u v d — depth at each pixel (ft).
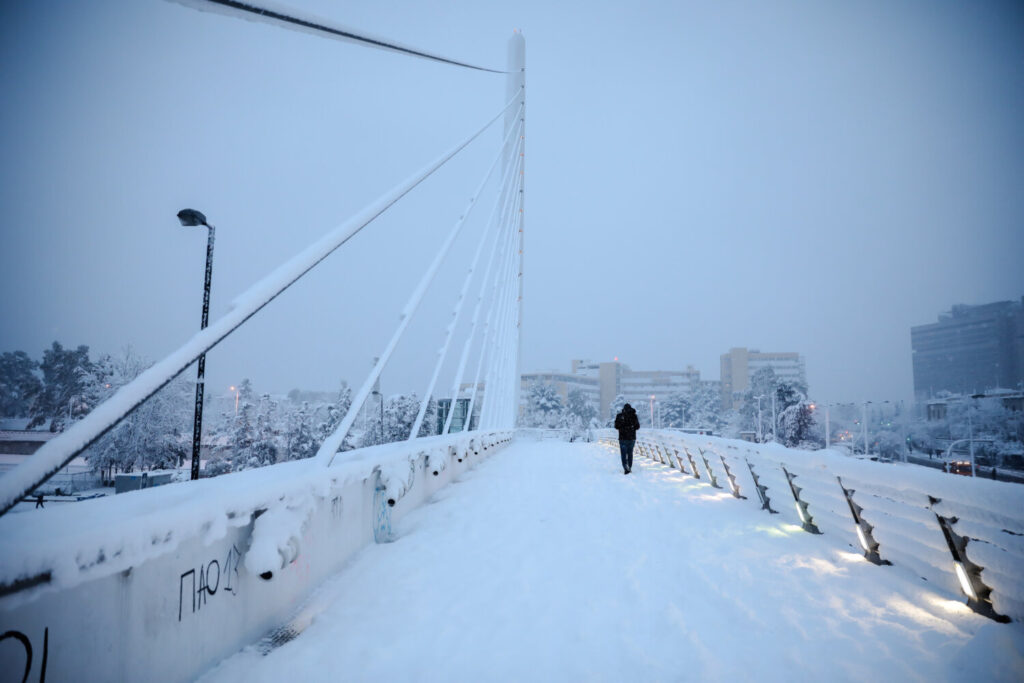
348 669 8.06
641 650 8.54
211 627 8.09
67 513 6.58
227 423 164.25
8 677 5.07
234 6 9.91
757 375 322.14
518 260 107.24
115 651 6.31
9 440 121.49
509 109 106.42
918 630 8.74
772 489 19.24
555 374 426.51
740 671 7.76
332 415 181.06
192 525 7.14
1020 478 136.98
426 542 16.05
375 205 11.63
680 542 15.40
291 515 9.75
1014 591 8.12
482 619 9.98
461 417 70.18
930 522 10.03
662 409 421.59
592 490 27.35
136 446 107.34
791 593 10.71
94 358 122.31
